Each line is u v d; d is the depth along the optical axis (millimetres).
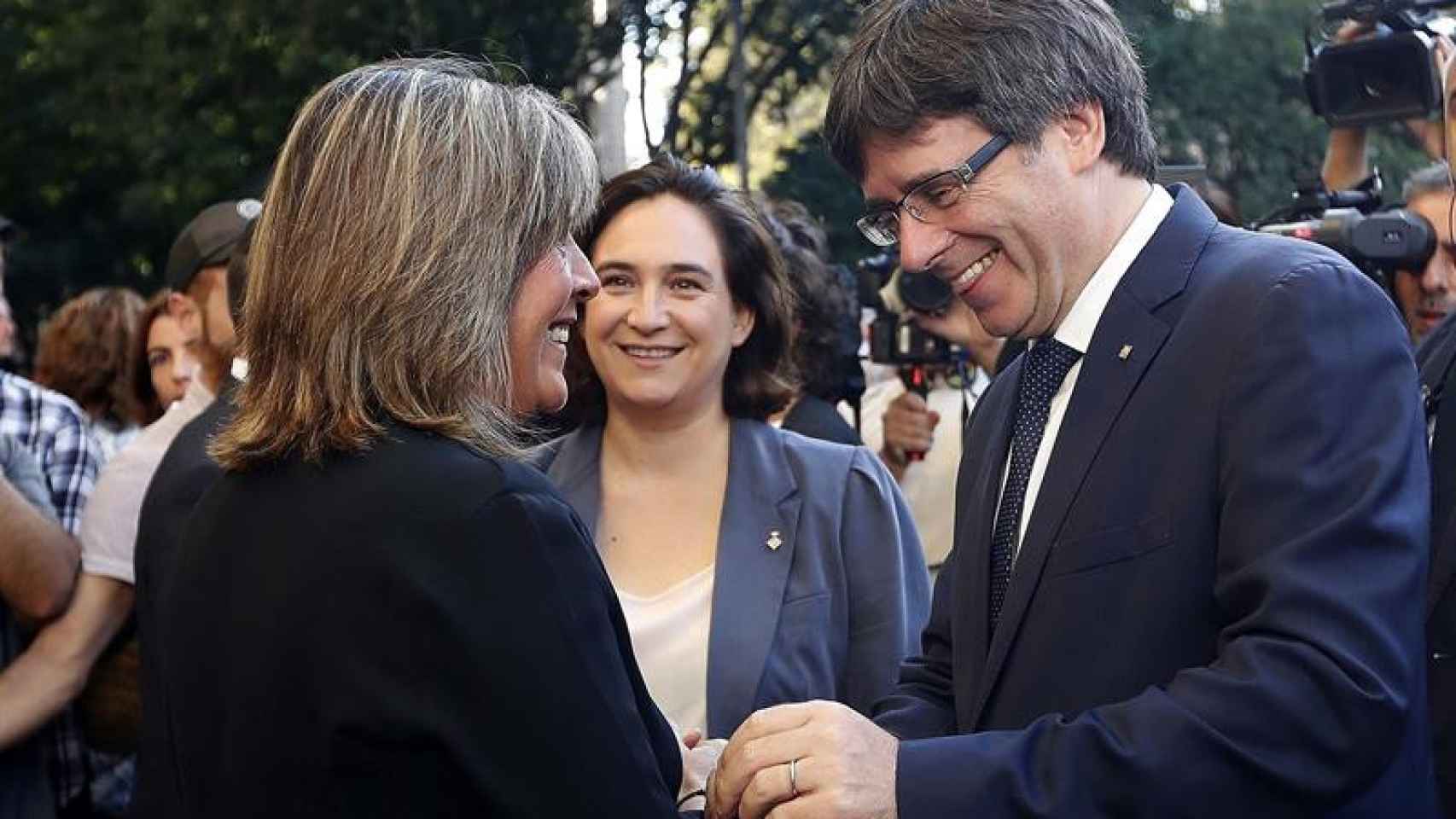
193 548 2031
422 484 1904
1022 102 2193
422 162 1979
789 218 4488
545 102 2107
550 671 1863
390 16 11828
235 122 12812
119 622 3867
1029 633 2199
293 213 1999
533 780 1838
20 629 3930
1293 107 7699
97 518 3859
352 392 1948
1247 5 7781
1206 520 2094
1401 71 3783
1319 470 2000
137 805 2127
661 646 3123
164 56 12891
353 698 1842
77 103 13820
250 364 2021
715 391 3303
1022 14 2215
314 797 1863
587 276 2150
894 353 4609
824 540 3199
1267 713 1945
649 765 1918
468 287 1978
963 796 2049
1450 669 2480
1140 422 2154
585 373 3379
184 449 2938
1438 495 2547
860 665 3141
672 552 3238
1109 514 2154
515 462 1977
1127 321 2205
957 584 2441
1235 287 2129
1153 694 2033
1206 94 7676
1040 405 2350
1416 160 6797
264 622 1908
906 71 2221
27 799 3768
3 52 14445
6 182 14992
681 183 3297
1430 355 2797
